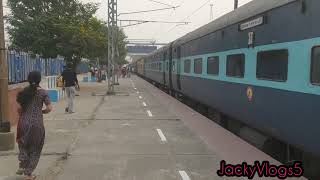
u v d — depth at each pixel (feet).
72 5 108.78
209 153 33.09
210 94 53.67
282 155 33.81
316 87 24.82
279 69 30.53
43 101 26.45
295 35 27.86
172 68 90.79
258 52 35.12
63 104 73.20
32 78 26.32
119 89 122.93
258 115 35.29
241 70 39.81
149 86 142.00
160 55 117.29
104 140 39.04
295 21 27.91
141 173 27.58
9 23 102.22
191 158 31.50
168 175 27.07
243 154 31.91
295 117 27.78
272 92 31.83
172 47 91.25
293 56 28.12
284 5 29.71
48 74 99.09
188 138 39.65
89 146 36.24
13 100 45.93
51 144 36.96
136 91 113.60
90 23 112.88
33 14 103.50
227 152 32.81
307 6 26.18
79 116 56.85
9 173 27.71
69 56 106.52
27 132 25.77
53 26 100.89
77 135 41.63
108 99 86.07
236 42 41.47
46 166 29.40
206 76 55.67
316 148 25.04
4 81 34.45
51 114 58.80
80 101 80.89
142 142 37.99
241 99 39.88
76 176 26.94
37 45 100.07
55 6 105.91
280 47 30.40
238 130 44.32
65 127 46.85
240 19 39.65
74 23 105.09
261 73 34.37
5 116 34.45
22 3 104.12
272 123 32.17
